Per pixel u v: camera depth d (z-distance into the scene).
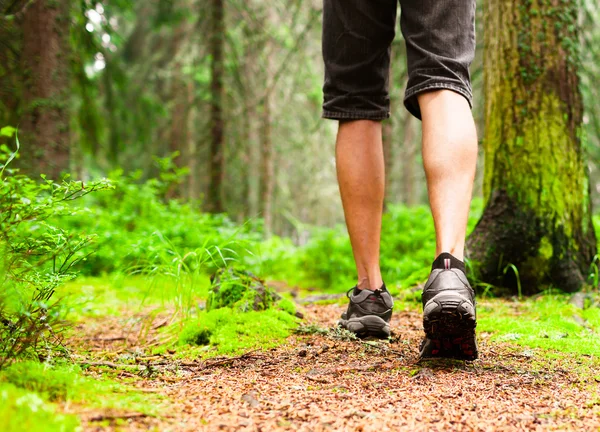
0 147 2.42
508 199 3.33
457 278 1.39
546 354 1.74
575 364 1.61
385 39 1.85
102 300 3.21
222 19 9.09
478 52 6.59
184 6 9.97
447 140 1.48
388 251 5.05
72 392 1.10
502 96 3.40
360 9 1.80
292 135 15.39
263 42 9.64
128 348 2.02
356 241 1.93
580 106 3.38
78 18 5.23
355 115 1.87
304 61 10.64
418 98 1.57
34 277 1.39
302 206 20.64
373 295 1.92
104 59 6.20
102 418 0.98
